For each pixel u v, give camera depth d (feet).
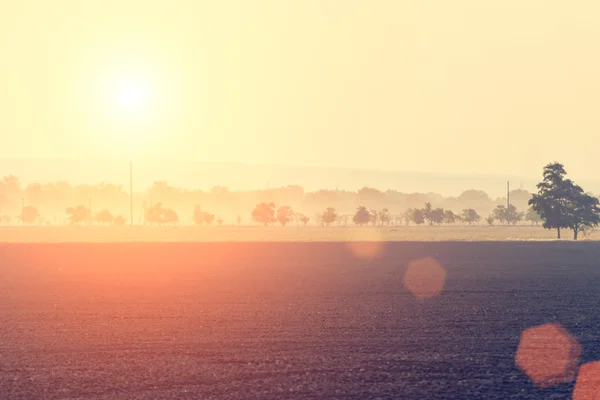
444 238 415.23
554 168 356.79
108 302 132.46
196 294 144.05
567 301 133.18
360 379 73.97
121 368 78.89
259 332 99.86
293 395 68.28
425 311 120.26
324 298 137.59
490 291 149.28
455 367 79.20
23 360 83.05
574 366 79.71
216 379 74.02
